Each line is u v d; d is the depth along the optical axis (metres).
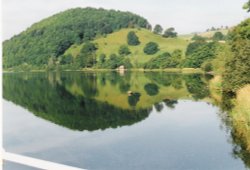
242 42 8.85
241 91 8.80
